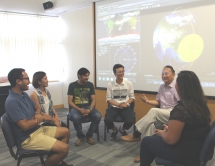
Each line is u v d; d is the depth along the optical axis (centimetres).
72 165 216
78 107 291
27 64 467
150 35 343
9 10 429
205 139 144
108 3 393
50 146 176
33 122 176
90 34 441
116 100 302
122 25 377
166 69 254
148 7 340
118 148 272
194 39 297
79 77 296
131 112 289
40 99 233
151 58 346
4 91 397
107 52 405
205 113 146
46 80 242
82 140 288
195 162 146
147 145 162
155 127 231
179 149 148
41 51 486
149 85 353
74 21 470
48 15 492
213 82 286
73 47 481
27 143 177
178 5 307
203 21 287
